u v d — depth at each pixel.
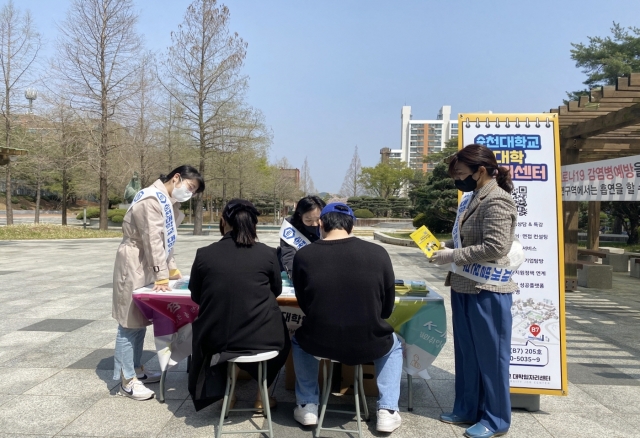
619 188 6.40
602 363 4.21
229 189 31.81
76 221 35.97
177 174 3.47
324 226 2.82
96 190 29.86
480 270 2.74
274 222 41.09
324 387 2.76
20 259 11.31
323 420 3.01
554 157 3.15
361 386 2.95
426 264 11.62
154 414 3.02
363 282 2.61
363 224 40.62
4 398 3.22
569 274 8.25
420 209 23.23
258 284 2.78
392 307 2.78
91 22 20.16
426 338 3.10
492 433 2.75
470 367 2.90
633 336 5.14
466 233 2.77
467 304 2.85
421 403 3.30
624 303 7.11
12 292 7.05
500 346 2.74
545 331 3.10
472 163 2.73
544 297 3.11
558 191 3.13
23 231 18.20
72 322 5.27
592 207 10.82
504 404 2.75
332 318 2.61
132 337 3.29
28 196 52.25
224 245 2.86
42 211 48.97
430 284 8.44
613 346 4.76
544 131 3.17
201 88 22.22
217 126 22.70
